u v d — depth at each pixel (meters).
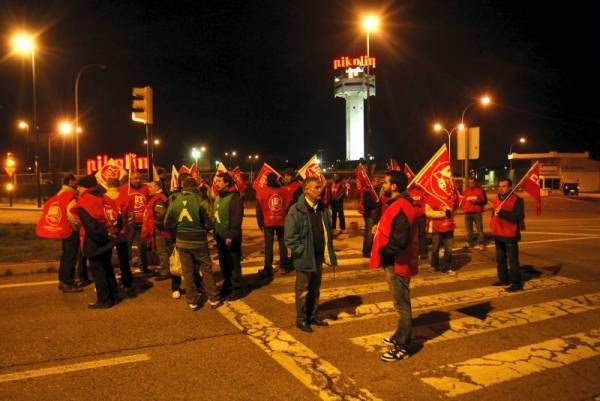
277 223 9.23
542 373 4.96
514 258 8.30
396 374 4.92
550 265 10.45
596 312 7.03
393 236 5.19
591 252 12.13
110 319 6.58
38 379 4.74
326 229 6.34
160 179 9.72
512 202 8.29
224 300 7.59
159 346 5.61
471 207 12.61
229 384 4.66
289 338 5.90
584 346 5.70
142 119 11.56
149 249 9.62
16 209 30.98
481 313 6.97
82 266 8.56
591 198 43.59
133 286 8.37
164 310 7.02
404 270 5.27
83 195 6.95
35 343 5.67
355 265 10.41
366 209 11.26
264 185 9.39
